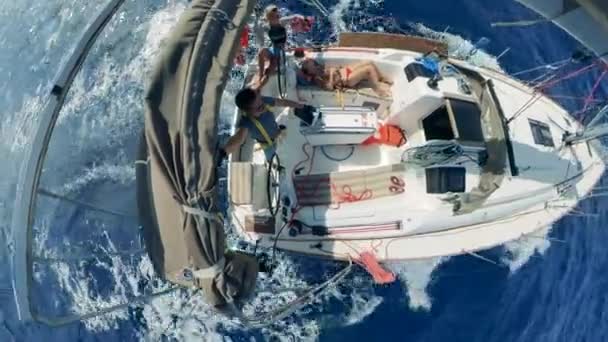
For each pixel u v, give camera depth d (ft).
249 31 32.53
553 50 37.17
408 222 28.84
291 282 32.83
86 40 19.98
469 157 29.22
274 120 25.93
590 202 35.65
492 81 31.94
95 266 34.58
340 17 36.47
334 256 28.94
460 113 28.78
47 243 34.88
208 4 21.43
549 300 33.99
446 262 34.09
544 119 31.50
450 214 29.12
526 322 33.42
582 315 34.12
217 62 20.81
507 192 29.78
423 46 31.53
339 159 29.66
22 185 18.25
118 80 37.68
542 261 34.73
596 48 19.45
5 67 39.50
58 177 36.04
